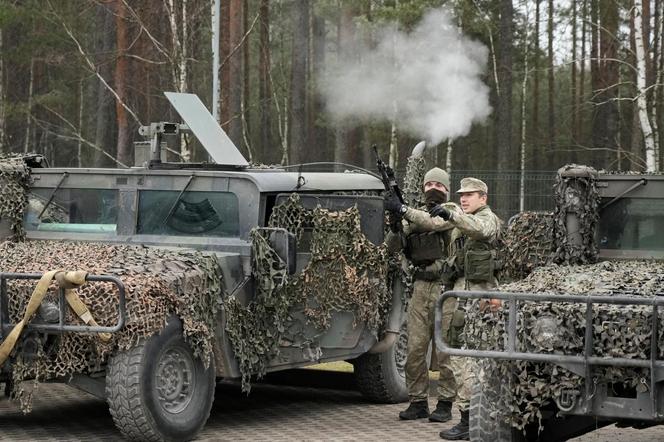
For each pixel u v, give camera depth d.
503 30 31.34
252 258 8.59
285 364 8.88
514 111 47.91
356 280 9.15
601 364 6.00
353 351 9.40
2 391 10.22
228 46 26.34
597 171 8.92
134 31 25.48
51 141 41.06
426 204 9.05
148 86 25.80
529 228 9.18
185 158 21.47
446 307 8.74
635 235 8.84
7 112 34.75
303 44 30.83
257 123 50.16
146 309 7.59
